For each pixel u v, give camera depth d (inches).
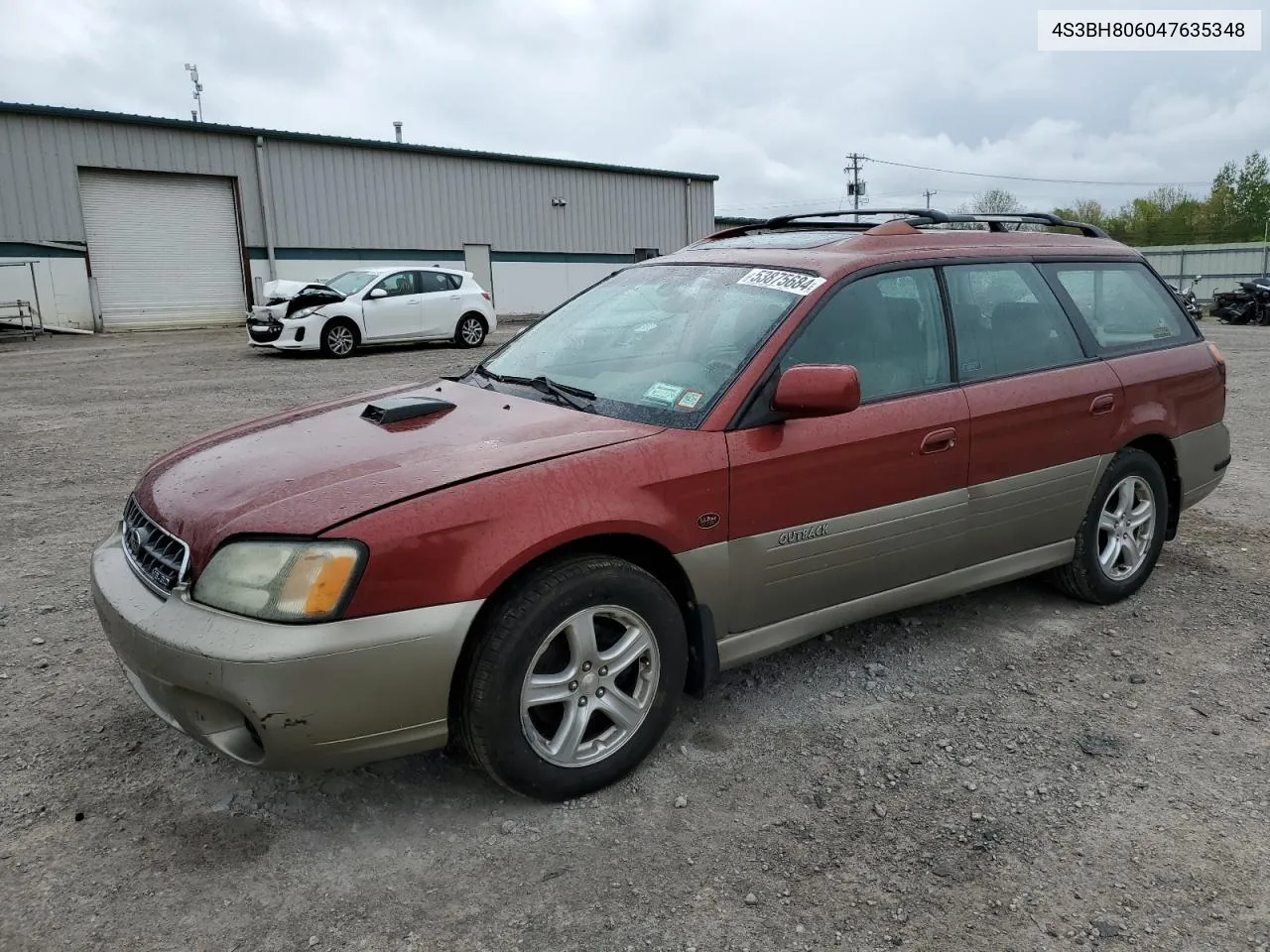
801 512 126.2
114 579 110.5
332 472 107.7
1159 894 97.5
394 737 100.4
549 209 1240.2
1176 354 181.2
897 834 107.2
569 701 110.5
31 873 98.7
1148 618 170.6
